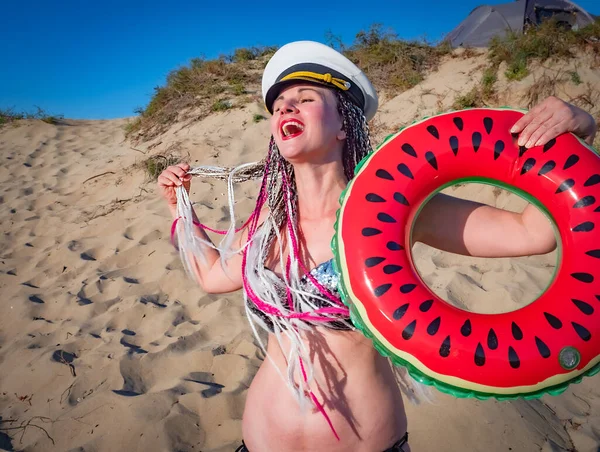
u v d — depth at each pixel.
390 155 1.22
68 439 2.59
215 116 7.84
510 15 8.97
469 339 1.07
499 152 1.17
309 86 1.37
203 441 2.56
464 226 1.26
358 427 1.32
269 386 1.44
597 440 2.33
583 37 6.15
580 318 1.04
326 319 1.27
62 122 10.33
